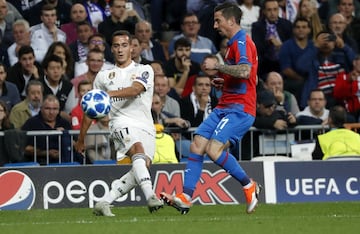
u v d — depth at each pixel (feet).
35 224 105.60
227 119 118.01
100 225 102.78
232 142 118.83
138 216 116.67
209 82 170.50
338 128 159.02
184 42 184.03
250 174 144.36
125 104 117.80
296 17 201.98
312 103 172.76
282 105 173.99
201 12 201.98
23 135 151.23
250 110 118.73
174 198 117.29
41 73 177.27
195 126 170.19
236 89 118.32
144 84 116.37
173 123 158.61
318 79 188.55
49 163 152.35
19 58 175.22
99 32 193.06
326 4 214.07
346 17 209.15
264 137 159.43
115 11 193.36
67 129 160.56
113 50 118.62
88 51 181.37
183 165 142.61
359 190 146.72
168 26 212.23
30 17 192.85
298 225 102.78
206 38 196.13
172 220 109.09
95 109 113.70
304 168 145.69
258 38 196.85
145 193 114.01
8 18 187.62
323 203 140.46
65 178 139.03
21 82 175.11
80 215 120.37
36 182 138.00
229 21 117.80
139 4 207.00
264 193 143.84
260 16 199.82
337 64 189.16
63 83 172.45
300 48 192.85
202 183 141.49
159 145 148.46
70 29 189.88
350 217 114.32
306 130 161.48
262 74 197.57
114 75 118.32
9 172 137.39
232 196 142.10
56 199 138.31
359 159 147.23
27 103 165.68
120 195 118.21
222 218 112.68
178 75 184.75
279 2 208.13
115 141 118.62
